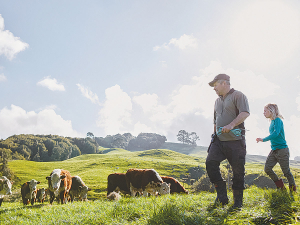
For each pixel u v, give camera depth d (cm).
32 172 7156
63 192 1123
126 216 375
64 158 13688
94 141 18112
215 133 411
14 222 512
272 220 259
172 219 286
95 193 4253
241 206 341
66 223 397
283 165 454
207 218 287
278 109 480
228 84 399
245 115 366
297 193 416
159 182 1215
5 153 9156
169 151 13262
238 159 363
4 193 1084
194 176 6950
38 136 16125
